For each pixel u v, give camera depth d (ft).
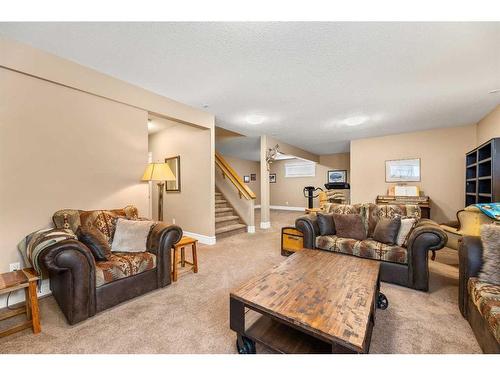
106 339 4.92
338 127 15.34
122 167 8.95
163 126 14.70
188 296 6.91
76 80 7.48
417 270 7.23
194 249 8.81
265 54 6.87
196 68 7.72
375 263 6.29
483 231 5.39
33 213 6.77
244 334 4.48
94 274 5.74
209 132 12.67
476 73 7.95
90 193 8.06
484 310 4.22
